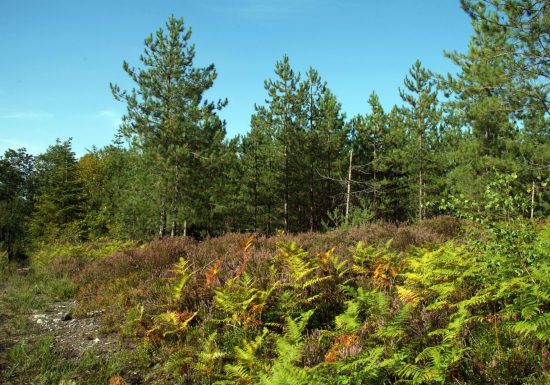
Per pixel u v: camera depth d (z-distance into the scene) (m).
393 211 34.84
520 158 18.09
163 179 21.47
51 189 35.72
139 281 9.38
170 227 30.67
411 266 6.42
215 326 6.46
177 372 5.28
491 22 12.17
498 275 5.11
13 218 31.55
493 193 5.59
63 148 39.53
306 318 5.49
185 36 22.14
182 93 21.84
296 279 6.89
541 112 13.52
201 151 21.91
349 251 8.93
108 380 5.34
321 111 30.95
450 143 30.36
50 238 27.92
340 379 3.73
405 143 33.78
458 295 5.23
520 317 4.47
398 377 4.05
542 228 6.29
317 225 36.41
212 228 32.19
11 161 54.56
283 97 29.56
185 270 8.44
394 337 4.62
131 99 21.08
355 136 34.44
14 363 5.85
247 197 33.19
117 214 28.70
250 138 33.19
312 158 30.97
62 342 6.78
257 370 4.70
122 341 6.59
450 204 6.07
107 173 44.00
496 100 14.08
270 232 36.03
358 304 5.58
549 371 3.57
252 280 7.38
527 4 11.35
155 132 21.80
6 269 15.34
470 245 5.83
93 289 9.91
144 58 21.91
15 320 7.88
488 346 4.16
